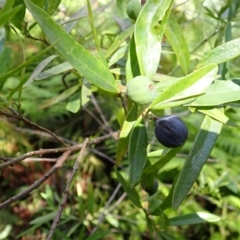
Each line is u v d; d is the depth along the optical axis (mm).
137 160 149
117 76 179
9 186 529
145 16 140
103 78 138
